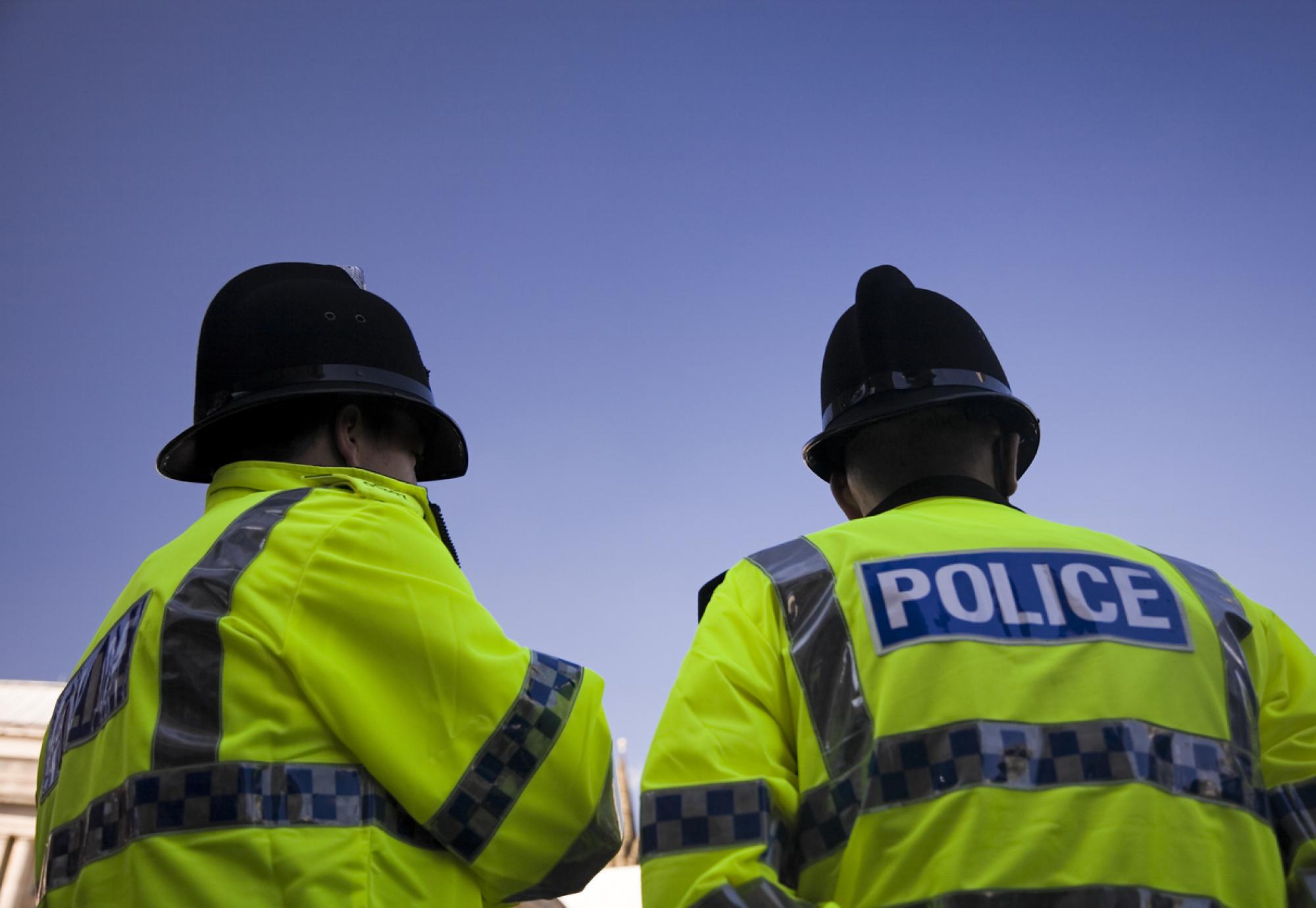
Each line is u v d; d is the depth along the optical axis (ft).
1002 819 4.72
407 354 6.85
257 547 5.81
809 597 5.40
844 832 4.99
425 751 5.54
